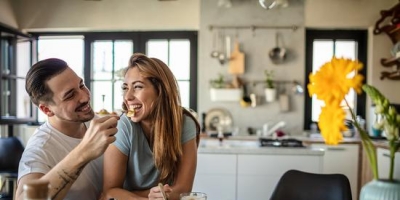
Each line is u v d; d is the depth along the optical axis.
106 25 4.23
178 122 1.34
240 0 4.09
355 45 4.26
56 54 4.43
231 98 4.04
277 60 4.08
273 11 4.07
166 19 4.20
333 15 4.06
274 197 1.62
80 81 1.21
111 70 4.39
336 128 0.77
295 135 4.04
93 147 0.99
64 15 4.24
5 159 2.73
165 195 1.11
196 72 4.35
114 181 1.30
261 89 4.12
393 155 0.80
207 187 2.43
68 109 1.17
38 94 1.15
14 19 4.21
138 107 1.30
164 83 1.31
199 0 4.15
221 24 4.11
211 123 4.11
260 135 3.94
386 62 3.93
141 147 1.34
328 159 3.63
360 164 3.61
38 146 1.19
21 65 4.01
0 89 3.54
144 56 1.35
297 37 4.07
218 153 2.43
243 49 4.11
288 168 2.38
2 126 3.92
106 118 1.03
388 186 0.76
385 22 4.03
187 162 1.37
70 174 0.99
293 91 4.07
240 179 2.41
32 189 0.63
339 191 1.51
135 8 4.22
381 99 0.81
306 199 1.58
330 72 0.79
